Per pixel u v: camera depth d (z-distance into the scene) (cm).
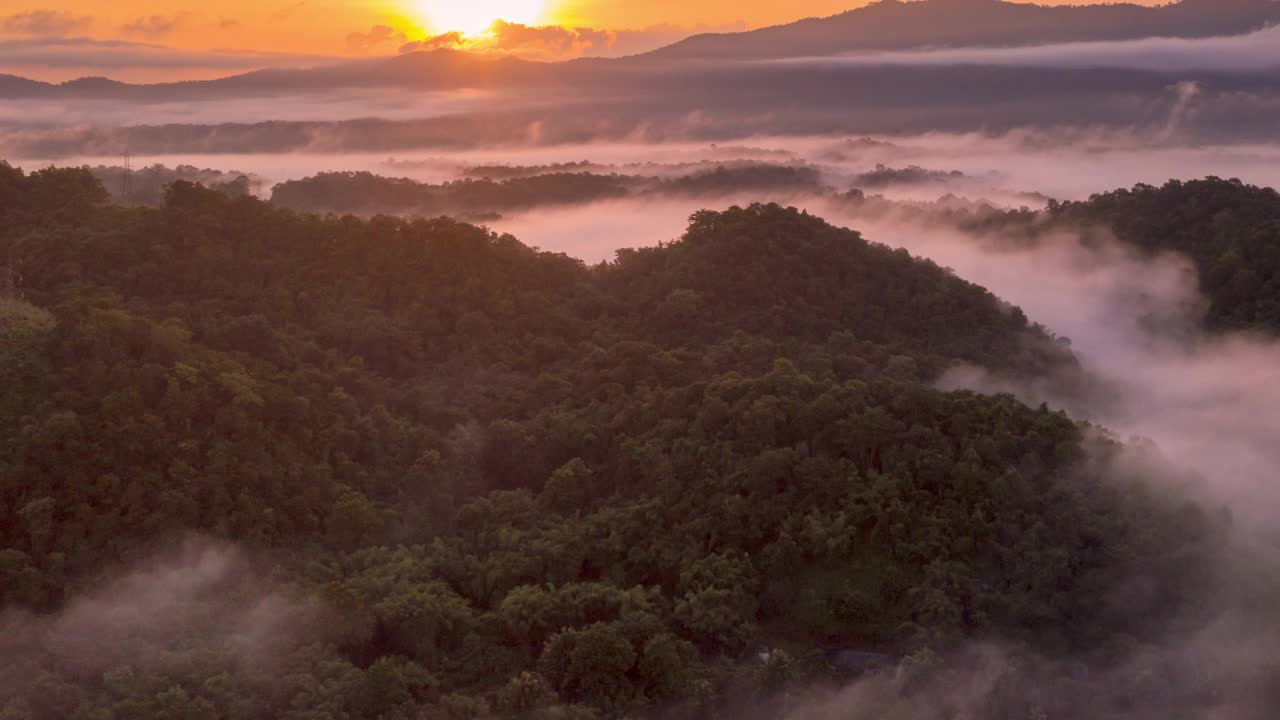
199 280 8294
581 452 6931
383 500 6331
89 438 5666
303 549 5753
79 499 5462
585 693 4972
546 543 5856
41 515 5297
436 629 5294
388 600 5253
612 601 5409
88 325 6291
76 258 8262
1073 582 5434
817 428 6259
